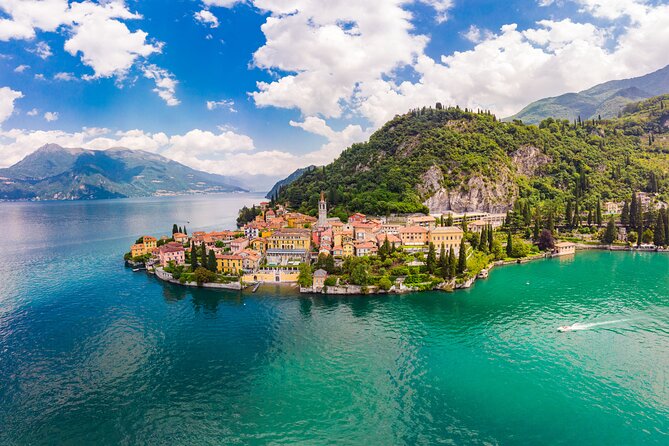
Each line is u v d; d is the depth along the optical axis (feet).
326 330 356.38
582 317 381.60
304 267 487.61
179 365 296.51
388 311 403.34
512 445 209.46
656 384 265.54
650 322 367.66
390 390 260.83
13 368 294.66
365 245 577.43
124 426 228.63
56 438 219.82
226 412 239.50
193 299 452.35
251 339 339.77
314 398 252.62
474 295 456.04
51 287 506.48
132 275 570.46
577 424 226.17
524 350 314.55
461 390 260.42
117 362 301.84
